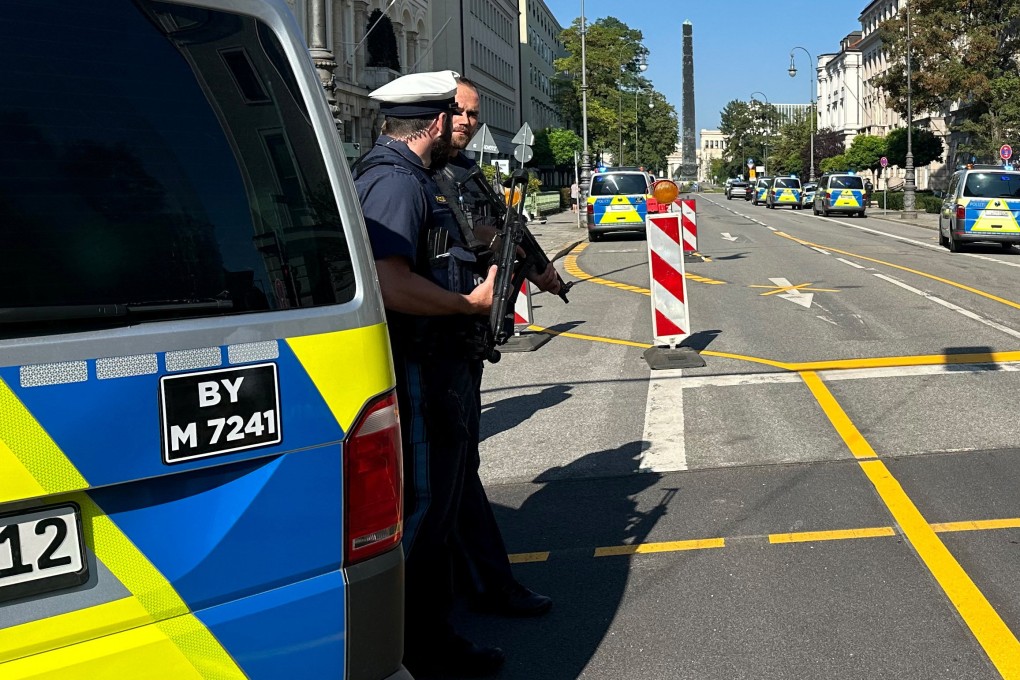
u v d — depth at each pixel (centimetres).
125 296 189
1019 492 528
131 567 189
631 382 853
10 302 176
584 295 1590
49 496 178
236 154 208
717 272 1850
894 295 1405
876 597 404
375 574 222
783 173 13488
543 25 10806
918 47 5350
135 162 194
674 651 366
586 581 435
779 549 462
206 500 199
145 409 188
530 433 698
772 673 346
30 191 182
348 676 219
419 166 330
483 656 352
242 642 203
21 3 185
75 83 189
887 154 6812
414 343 327
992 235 2228
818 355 944
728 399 773
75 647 184
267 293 207
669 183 936
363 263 226
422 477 330
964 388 776
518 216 355
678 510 523
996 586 412
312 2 1020
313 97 223
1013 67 5234
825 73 12888
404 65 4603
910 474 566
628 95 10906
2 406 172
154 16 201
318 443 213
